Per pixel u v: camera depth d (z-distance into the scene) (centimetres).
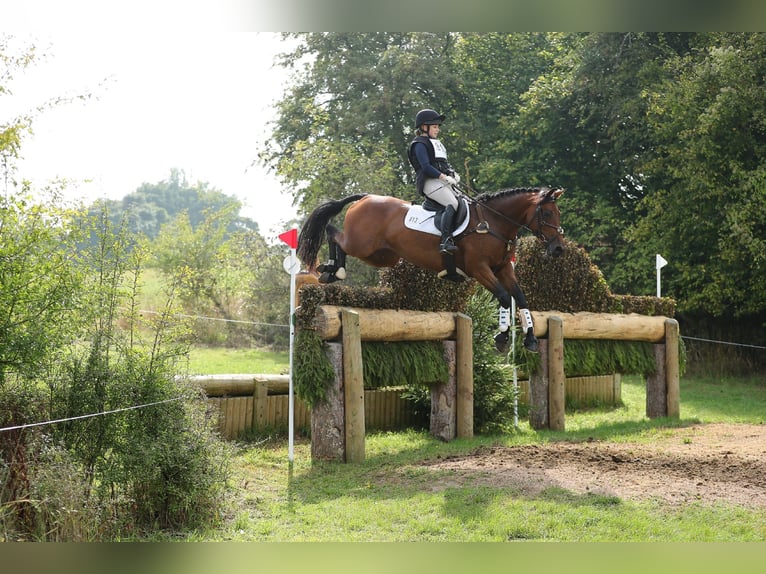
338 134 2695
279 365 1814
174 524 635
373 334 958
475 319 1135
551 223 927
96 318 667
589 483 729
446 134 2711
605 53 2238
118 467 609
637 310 1320
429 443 1023
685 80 1983
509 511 643
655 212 2039
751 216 1867
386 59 2658
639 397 1641
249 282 2475
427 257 958
